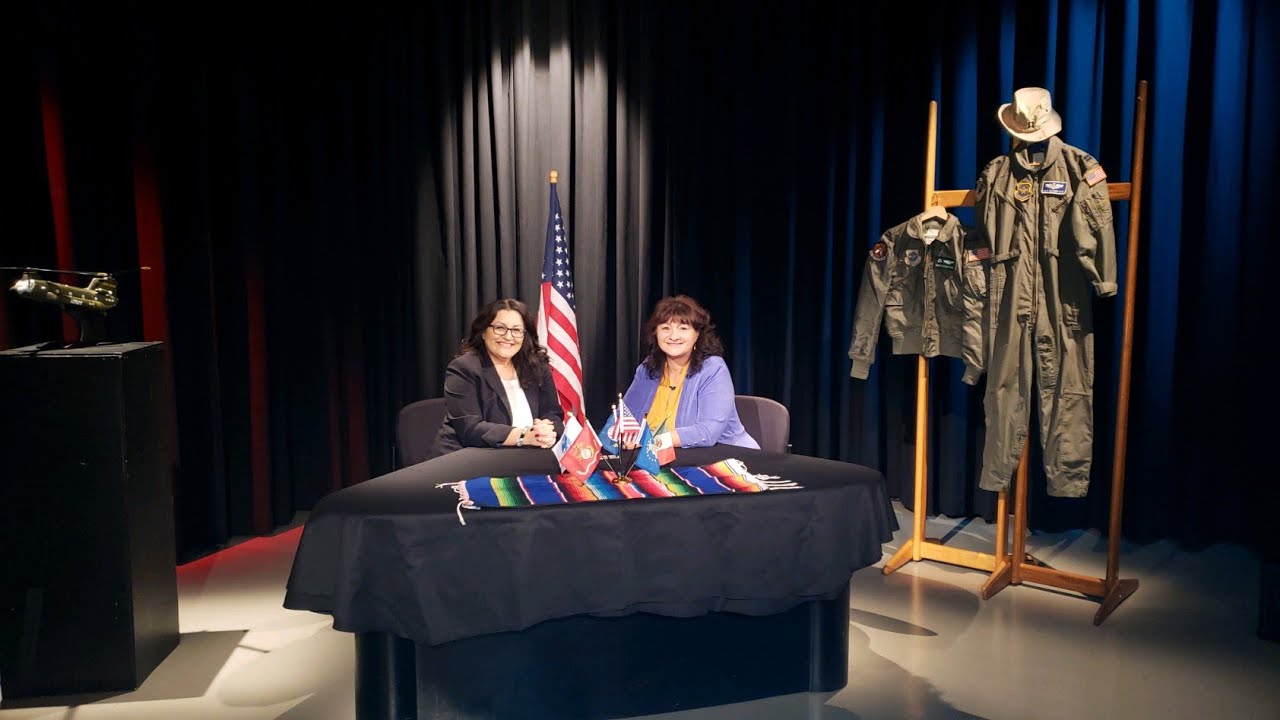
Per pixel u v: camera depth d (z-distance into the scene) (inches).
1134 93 166.6
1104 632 131.0
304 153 184.9
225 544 171.8
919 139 185.6
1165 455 168.9
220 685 114.5
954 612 138.6
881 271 159.3
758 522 99.8
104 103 148.7
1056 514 177.6
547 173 191.2
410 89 187.8
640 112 191.6
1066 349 141.9
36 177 136.9
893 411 192.2
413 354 193.2
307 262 187.0
